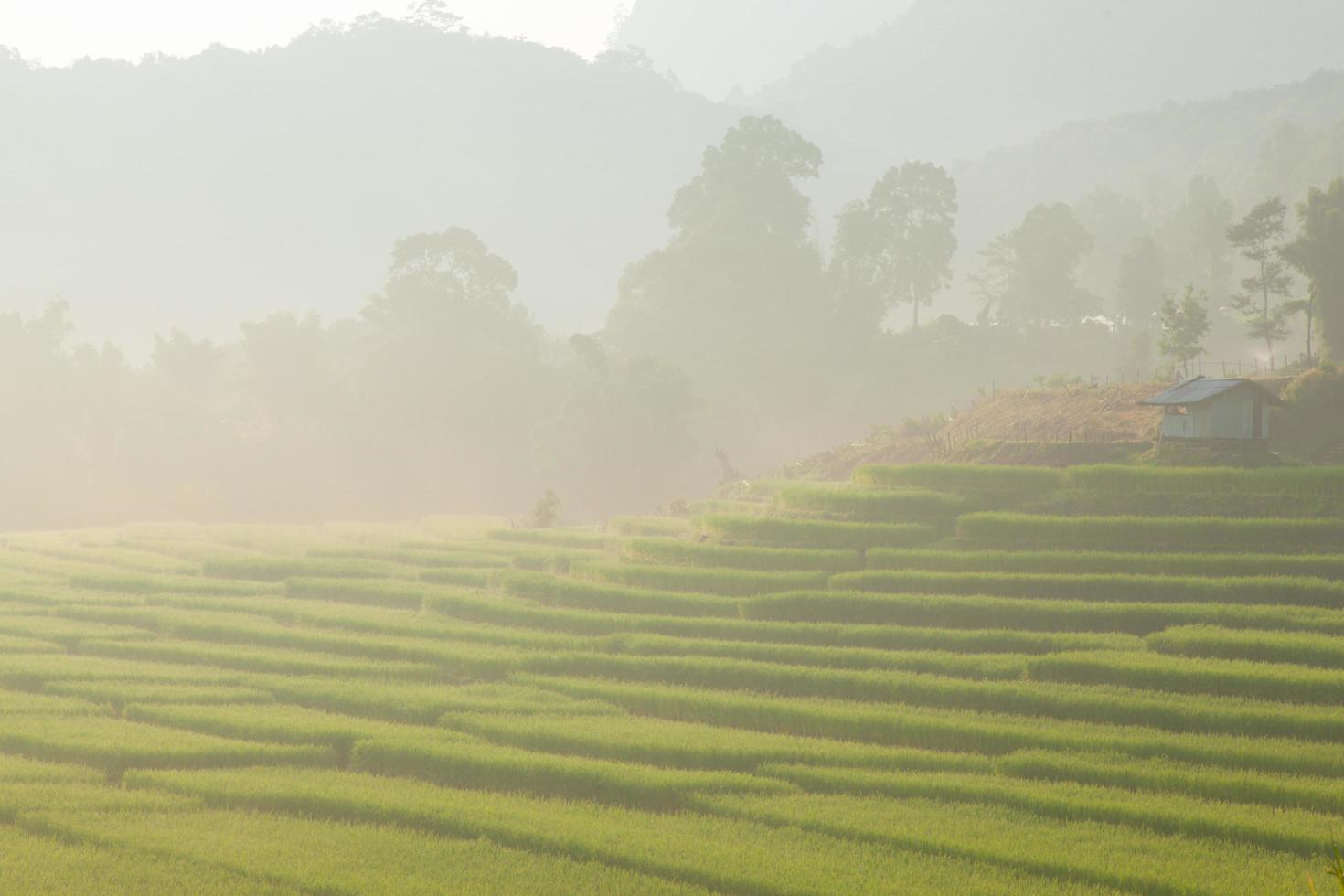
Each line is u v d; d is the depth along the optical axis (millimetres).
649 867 24578
